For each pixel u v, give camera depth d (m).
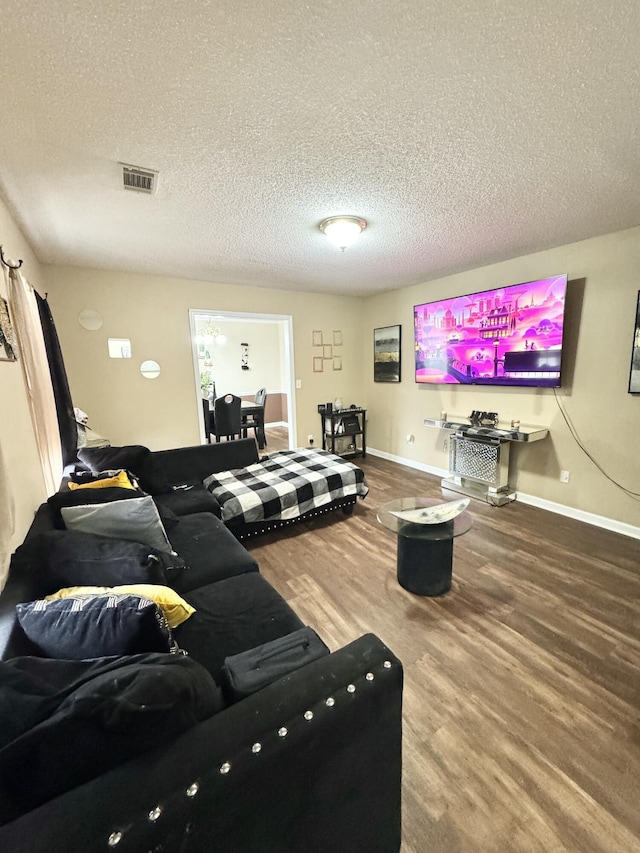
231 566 1.90
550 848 1.10
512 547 2.83
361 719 0.89
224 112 1.42
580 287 3.08
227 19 1.03
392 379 5.18
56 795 0.68
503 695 1.60
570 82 1.29
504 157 1.77
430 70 1.23
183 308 4.20
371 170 1.87
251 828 0.75
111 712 0.69
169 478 3.36
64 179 1.88
